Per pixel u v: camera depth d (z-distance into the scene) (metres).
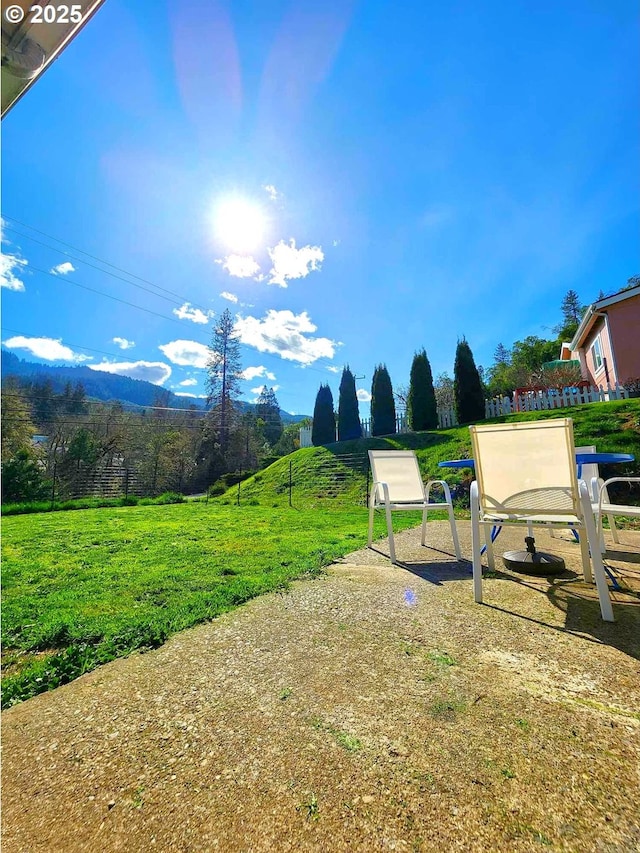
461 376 12.44
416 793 0.85
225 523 6.23
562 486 2.01
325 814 0.82
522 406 11.45
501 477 2.18
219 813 0.83
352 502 8.94
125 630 1.85
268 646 1.61
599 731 1.03
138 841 0.77
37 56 1.07
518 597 2.06
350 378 16.16
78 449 19.95
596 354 12.79
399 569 2.75
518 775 0.89
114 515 8.31
